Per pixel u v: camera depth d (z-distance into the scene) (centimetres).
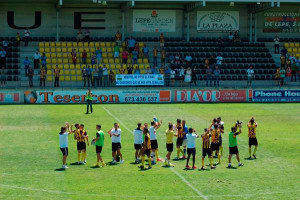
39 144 3095
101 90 4922
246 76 5622
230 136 2641
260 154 2920
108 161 2734
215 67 5572
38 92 4844
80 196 2133
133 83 5200
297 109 4600
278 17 6481
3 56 5475
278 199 2122
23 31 6081
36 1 5966
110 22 6209
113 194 2162
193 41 6275
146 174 2481
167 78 5319
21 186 2269
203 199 2111
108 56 5809
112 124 3700
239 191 2223
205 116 4116
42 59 5459
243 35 6425
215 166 2659
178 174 2486
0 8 6022
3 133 3394
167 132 2639
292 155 2892
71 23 6147
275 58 6069
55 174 2469
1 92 4806
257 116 4178
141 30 6284
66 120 3862
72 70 5481
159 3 6150
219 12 6381
